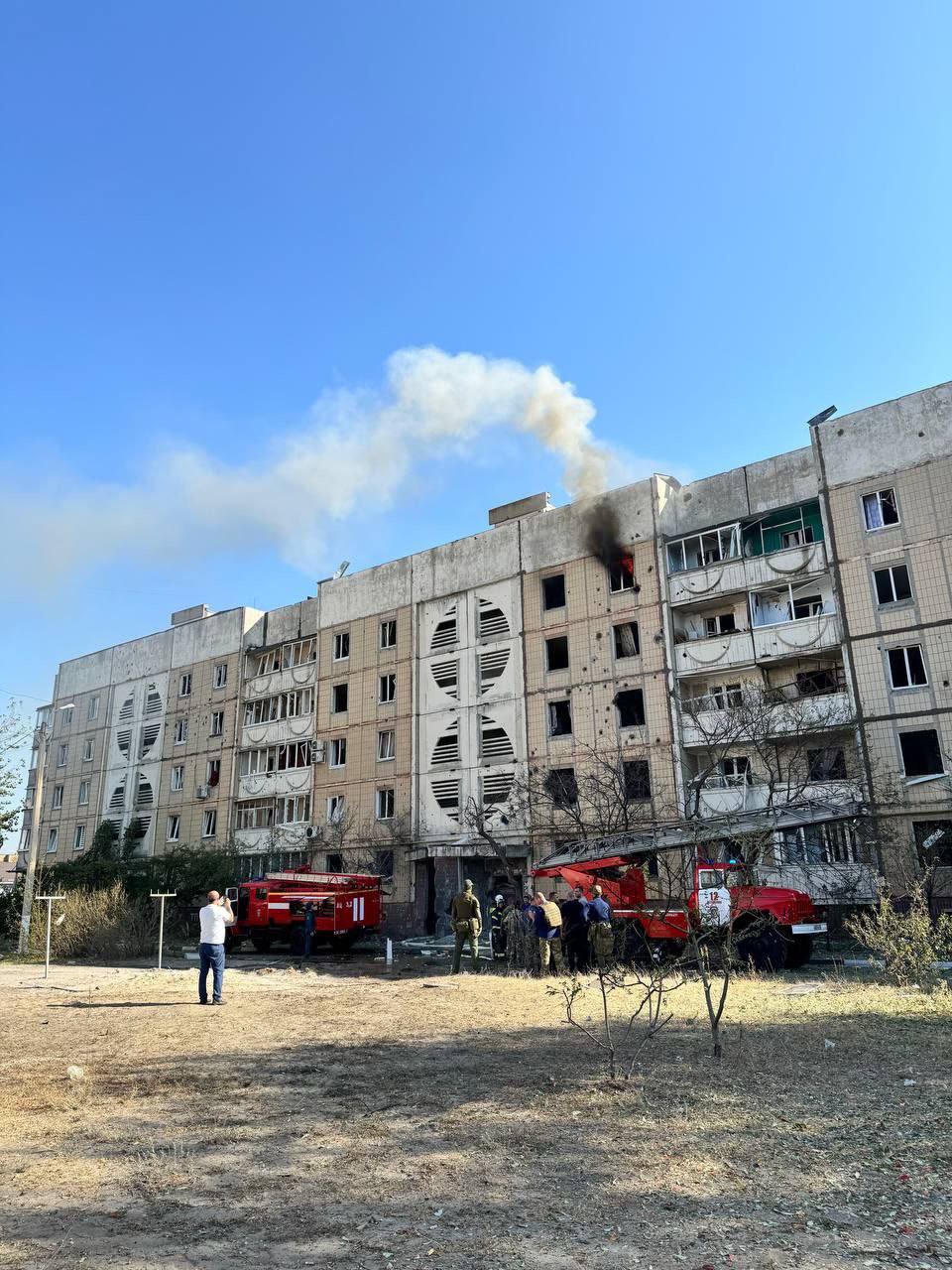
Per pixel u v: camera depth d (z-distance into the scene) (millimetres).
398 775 40156
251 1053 9430
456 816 37344
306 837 42375
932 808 25859
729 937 9375
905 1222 4301
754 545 33094
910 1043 8898
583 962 17656
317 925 26516
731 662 31156
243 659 50250
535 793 32312
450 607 40531
